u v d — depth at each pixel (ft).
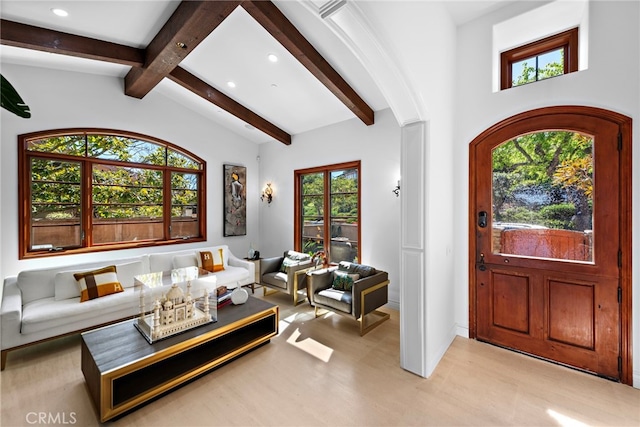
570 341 8.63
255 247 20.93
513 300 9.65
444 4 9.46
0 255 11.71
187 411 6.91
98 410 6.62
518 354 9.42
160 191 16.57
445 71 9.57
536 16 9.11
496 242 10.00
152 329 7.89
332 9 5.73
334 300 11.53
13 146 11.95
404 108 8.24
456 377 8.20
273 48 11.26
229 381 8.04
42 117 12.60
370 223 14.85
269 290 16.88
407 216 8.64
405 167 8.70
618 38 7.79
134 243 15.33
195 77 14.02
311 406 7.06
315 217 17.84
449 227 10.17
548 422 6.50
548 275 8.98
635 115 7.60
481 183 10.24
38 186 12.79
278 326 10.78
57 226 13.26
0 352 8.54
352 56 10.91
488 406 7.02
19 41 9.48
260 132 19.11
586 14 8.50
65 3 8.87
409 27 7.36
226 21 10.23
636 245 7.65
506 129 9.71
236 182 19.69
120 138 15.01
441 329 9.33
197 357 8.43
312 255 17.04
